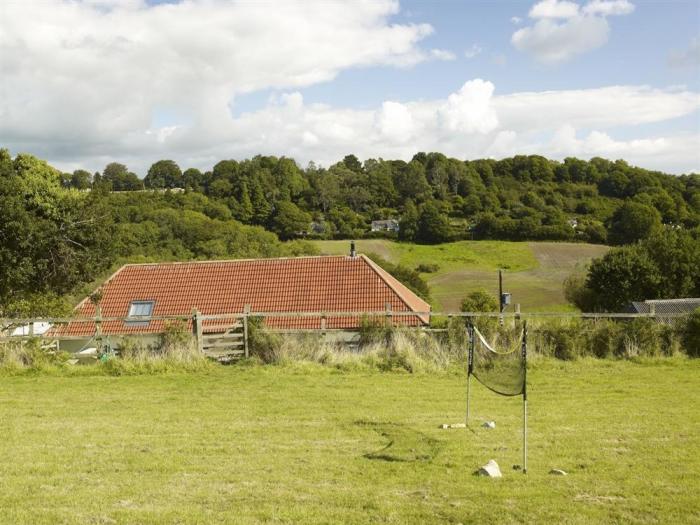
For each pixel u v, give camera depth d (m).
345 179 135.88
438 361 16.62
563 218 107.88
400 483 7.48
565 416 11.20
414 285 70.69
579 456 8.71
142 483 7.47
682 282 54.09
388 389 13.91
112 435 9.91
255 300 31.22
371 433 10.03
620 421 10.81
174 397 13.13
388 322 18.52
